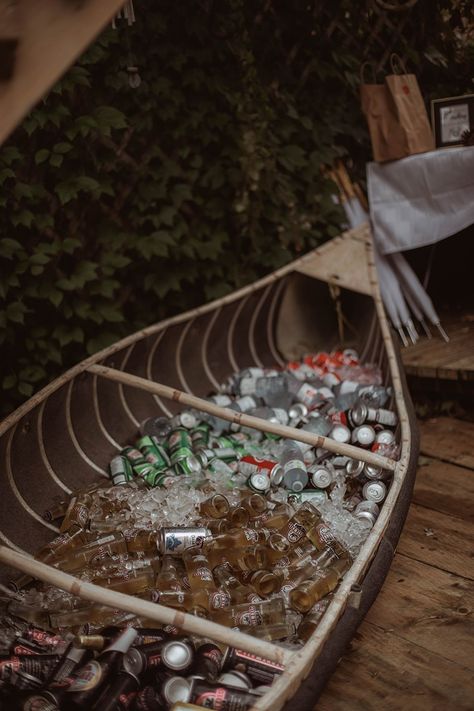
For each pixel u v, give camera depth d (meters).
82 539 2.27
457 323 4.12
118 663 1.69
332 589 2.04
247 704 1.58
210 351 3.45
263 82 3.78
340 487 2.52
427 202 3.73
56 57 1.34
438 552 2.54
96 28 1.33
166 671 1.73
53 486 2.49
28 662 1.75
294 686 1.56
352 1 3.97
